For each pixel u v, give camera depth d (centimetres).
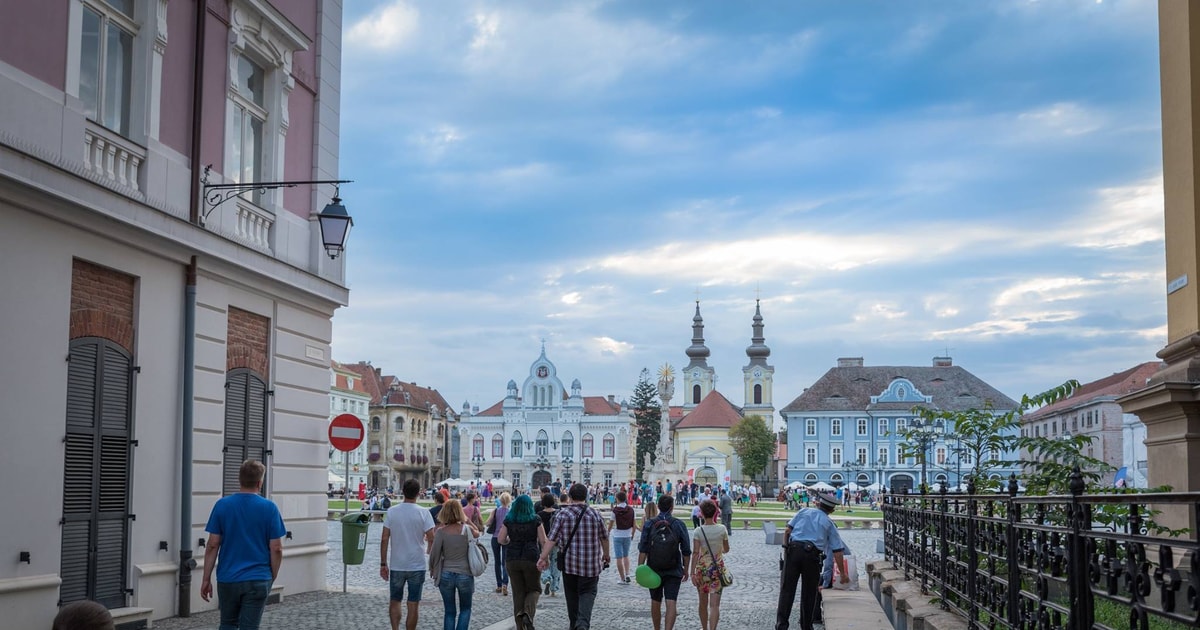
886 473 14500
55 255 1343
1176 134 1166
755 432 15512
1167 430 1110
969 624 991
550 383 18225
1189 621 444
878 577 1820
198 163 1645
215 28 1727
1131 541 510
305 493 1992
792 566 1470
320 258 2066
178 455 1600
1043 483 1259
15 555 1258
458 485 11725
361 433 2059
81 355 1401
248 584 980
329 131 2139
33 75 1306
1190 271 1127
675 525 1438
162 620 1532
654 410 18288
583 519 1383
